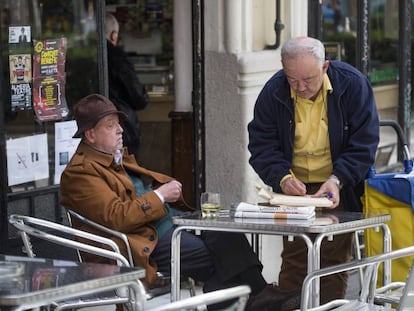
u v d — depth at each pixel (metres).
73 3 10.02
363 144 8.29
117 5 13.95
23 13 9.57
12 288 5.42
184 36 11.53
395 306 8.86
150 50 13.90
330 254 8.66
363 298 7.67
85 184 8.05
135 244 8.04
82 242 8.12
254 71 11.01
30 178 9.66
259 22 11.36
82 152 8.27
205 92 11.20
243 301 5.49
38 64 9.72
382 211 8.67
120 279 5.72
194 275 8.36
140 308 5.90
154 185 8.75
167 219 8.48
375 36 13.93
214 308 7.50
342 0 13.16
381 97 14.23
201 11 11.11
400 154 14.62
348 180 8.26
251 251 8.27
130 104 12.01
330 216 7.70
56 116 9.90
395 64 14.55
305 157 8.45
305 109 8.38
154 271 8.09
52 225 7.63
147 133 13.46
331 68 8.38
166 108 13.41
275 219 7.46
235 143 11.08
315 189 8.50
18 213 9.52
